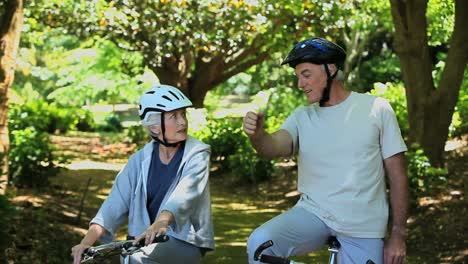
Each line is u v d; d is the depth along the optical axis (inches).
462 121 708.0
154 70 1047.0
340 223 191.3
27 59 1407.5
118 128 1398.9
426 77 563.2
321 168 194.1
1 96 448.1
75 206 537.3
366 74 1227.9
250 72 1295.5
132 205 197.6
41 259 364.8
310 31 892.0
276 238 188.9
